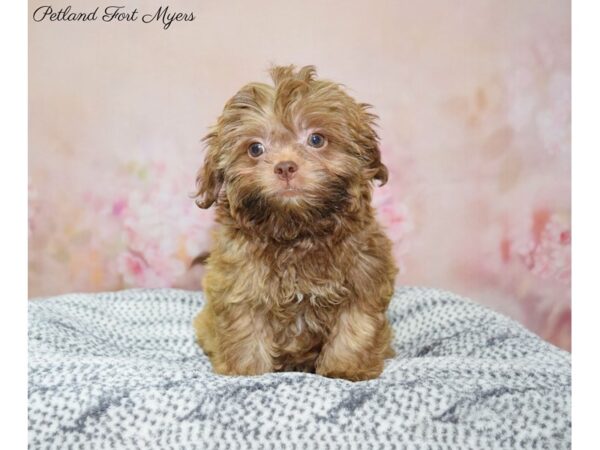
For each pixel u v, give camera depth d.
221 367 0.43
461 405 0.35
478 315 0.51
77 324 0.51
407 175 0.59
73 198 0.59
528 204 0.59
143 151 0.59
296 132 0.39
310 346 0.44
